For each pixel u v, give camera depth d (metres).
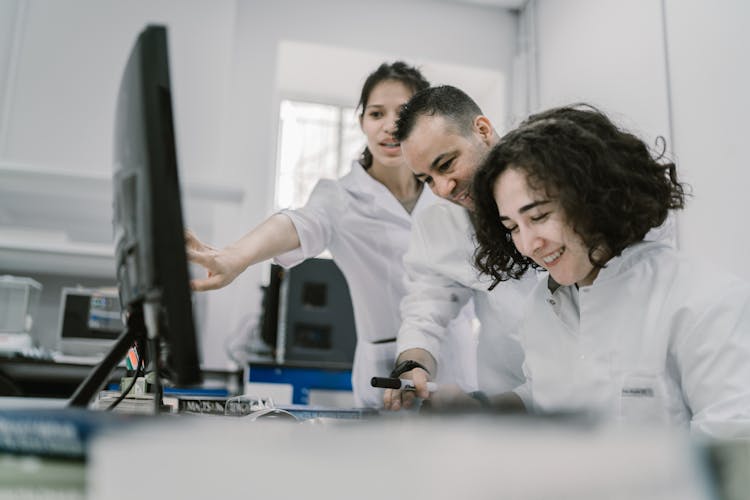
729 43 2.72
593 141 1.20
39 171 2.74
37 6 3.27
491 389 1.98
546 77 4.19
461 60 4.30
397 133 1.77
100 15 3.32
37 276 3.63
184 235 0.72
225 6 3.43
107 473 0.33
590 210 1.18
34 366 2.59
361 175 2.49
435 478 0.30
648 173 1.25
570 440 0.33
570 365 1.36
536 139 1.21
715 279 1.19
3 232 3.18
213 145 3.28
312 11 4.10
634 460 0.34
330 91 4.54
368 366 2.45
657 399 1.19
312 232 2.18
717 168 2.74
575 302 1.39
